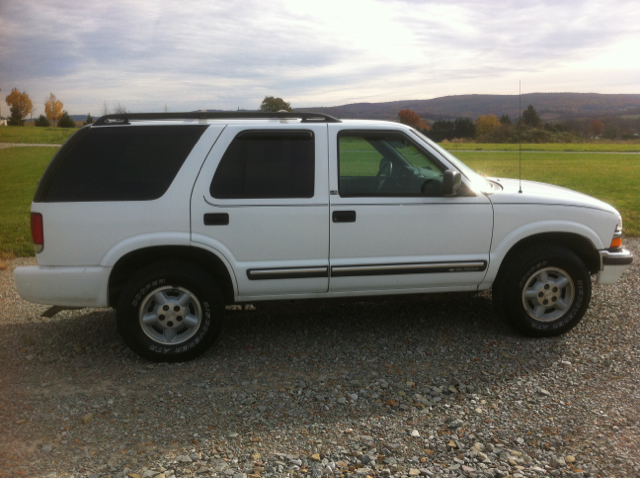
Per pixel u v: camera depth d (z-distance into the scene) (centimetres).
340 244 410
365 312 519
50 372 392
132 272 414
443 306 534
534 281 443
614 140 5862
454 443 294
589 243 448
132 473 270
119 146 389
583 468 272
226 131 399
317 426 314
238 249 399
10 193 1443
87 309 536
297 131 406
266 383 371
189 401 346
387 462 279
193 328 406
